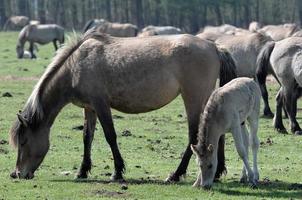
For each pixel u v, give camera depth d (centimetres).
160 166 1755
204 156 1444
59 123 2395
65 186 1493
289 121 2356
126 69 1570
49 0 10712
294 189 1483
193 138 1562
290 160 1856
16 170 1583
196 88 1561
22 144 1577
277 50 2319
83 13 10469
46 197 1398
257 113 1512
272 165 1783
